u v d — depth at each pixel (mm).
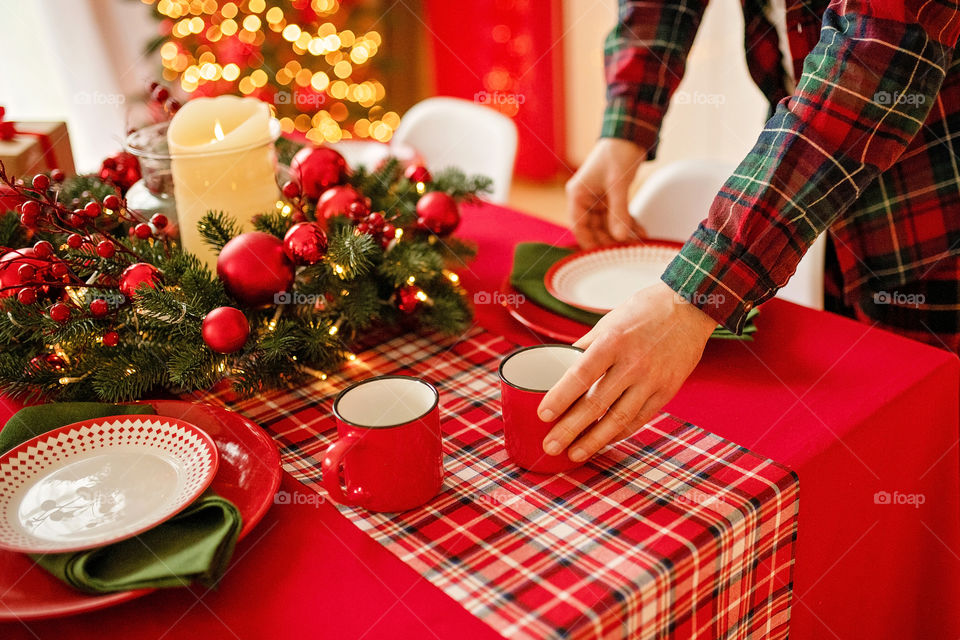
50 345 786
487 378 813
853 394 747
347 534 610
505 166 1531
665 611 562
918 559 846
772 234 688
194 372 739
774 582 658
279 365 779
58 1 2488
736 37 2404
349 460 605
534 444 648
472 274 1032
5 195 848
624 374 640
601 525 598
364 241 810
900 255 989
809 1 948
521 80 3146
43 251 761
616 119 1075
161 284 769
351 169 1072
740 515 599
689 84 2598
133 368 756
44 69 2594
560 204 3105
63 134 1148
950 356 802
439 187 1064
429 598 545
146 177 937
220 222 838
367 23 2865
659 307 674
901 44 691
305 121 2787
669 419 727
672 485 637
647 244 1002
